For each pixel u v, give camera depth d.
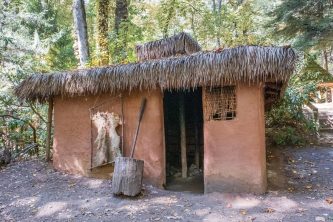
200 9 16.05
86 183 6.59
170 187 6.88
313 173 7.34
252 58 5.59
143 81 6.20
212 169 6.05
